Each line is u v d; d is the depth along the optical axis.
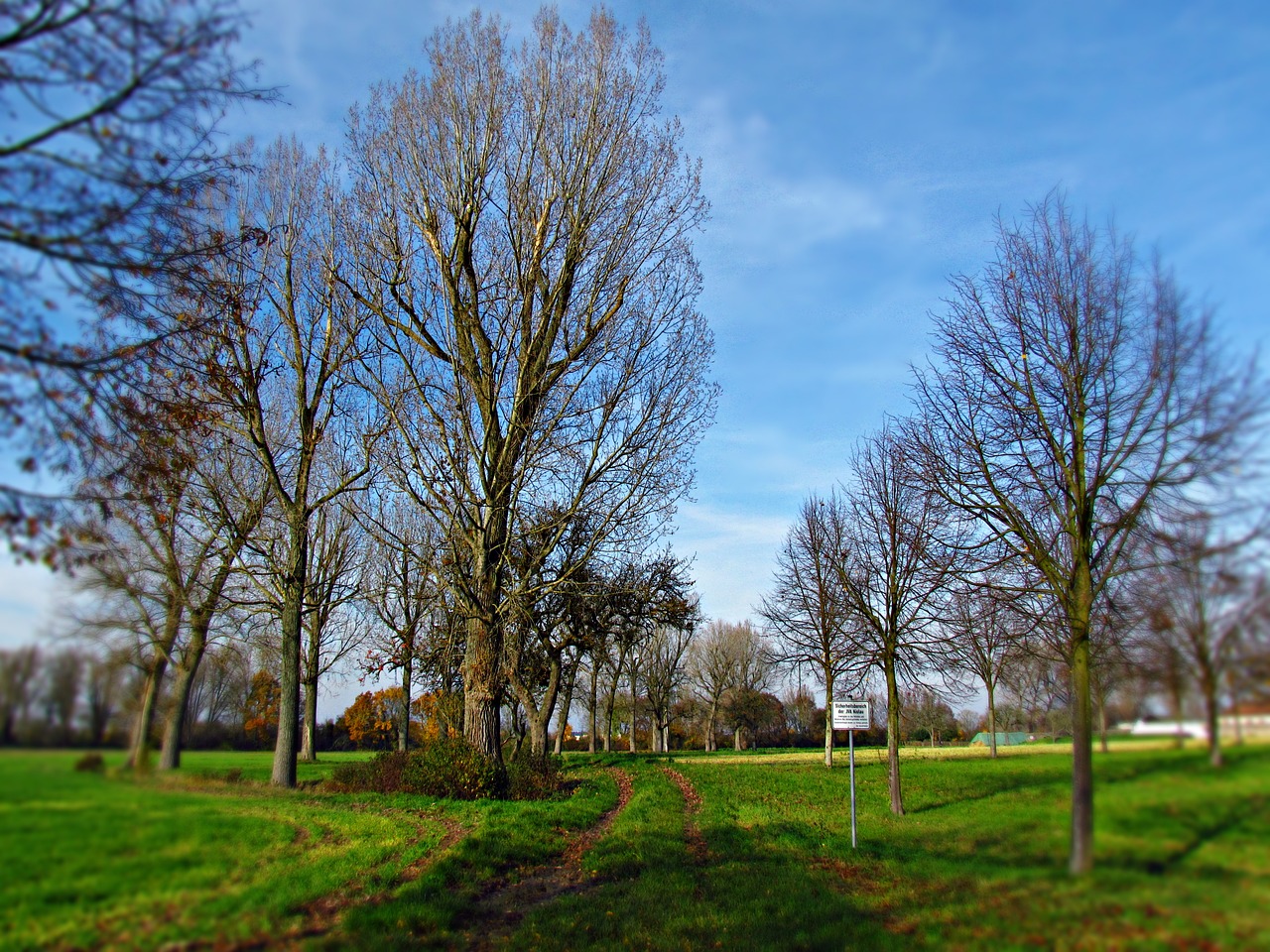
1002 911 6.69
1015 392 11.47
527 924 8.91
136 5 5.61
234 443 19.25
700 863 12.31
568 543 22.23
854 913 8.84
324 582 26.56
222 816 8.36
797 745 77.12
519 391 19.52
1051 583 11.23
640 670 62.44
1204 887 5.55
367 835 12.30
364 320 20.55
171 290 7.96
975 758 30.70
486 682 19.30
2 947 5.13
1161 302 8.80
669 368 20.23
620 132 20.20
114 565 7.10
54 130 5.76
